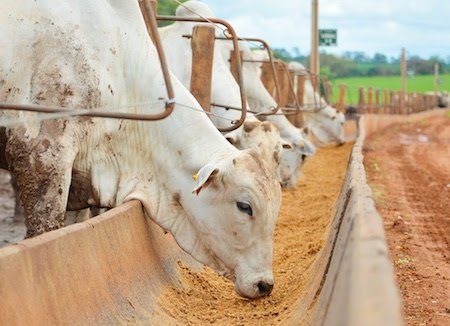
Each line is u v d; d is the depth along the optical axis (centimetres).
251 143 1070
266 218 741
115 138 826
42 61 804
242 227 744
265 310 754
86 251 605
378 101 4850
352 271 416
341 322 366
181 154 809
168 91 655
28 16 816
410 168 2247
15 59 810
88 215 880
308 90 2678
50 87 796
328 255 682
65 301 547
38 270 519
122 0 856
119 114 615
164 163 816
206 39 1071
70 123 793
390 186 1758
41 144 783
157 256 803
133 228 750
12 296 479
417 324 672
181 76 1187
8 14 820
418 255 999
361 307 337
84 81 805
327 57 11681
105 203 821
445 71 15875
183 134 812
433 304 748
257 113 1230
